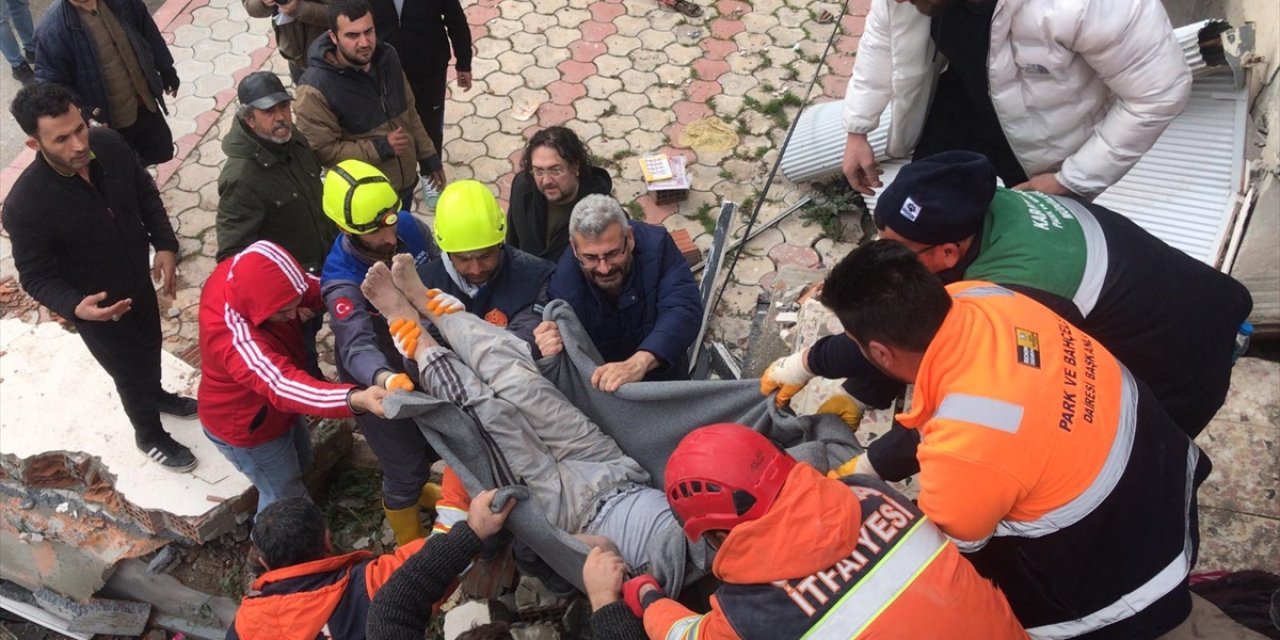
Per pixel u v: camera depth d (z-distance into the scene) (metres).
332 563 3.30
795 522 2.30
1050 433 2.32
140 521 4.82
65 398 5.17
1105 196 5.12
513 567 3.99
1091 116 3.75
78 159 4.04
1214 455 4.08
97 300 4.18
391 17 5.75
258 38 7.98
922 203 2.77
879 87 4.31
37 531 4.93
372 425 3.88
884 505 2.41
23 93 3.93
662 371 3.95
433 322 3.58
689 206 6.43
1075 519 2.38
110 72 5.82
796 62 7.44
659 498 3.44
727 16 7.89
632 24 7.88
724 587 2.45
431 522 4.87
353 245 3.92
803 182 6.35
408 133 5.66
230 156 4.85
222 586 4.83
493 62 7.59
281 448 4.41
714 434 2.50
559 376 3.65
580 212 3.63
